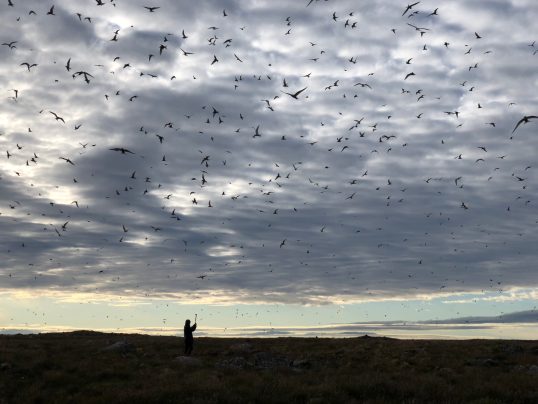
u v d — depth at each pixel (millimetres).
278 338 44438
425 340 43250
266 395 18547
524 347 35312
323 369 26906
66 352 30938
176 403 17625
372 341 41938
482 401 17641
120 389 19953
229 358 29969
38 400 18844
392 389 19828
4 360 24922
